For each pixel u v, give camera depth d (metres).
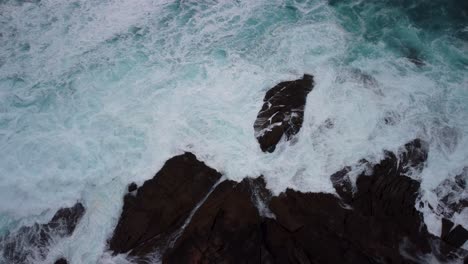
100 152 11.85
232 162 11.42
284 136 11.91
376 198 10.67
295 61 14.00
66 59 14.32
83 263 9.96
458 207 10.81
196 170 11.17
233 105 12.80
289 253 9.71
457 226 10.46
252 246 9.84
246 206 10.53
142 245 10.02
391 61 14.18
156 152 11.73
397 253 9.70
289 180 11.07
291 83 13.12
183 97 13.09
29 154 11.95
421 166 11.48
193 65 14.02
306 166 11.38
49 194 11.20
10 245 10.35
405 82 13.49
